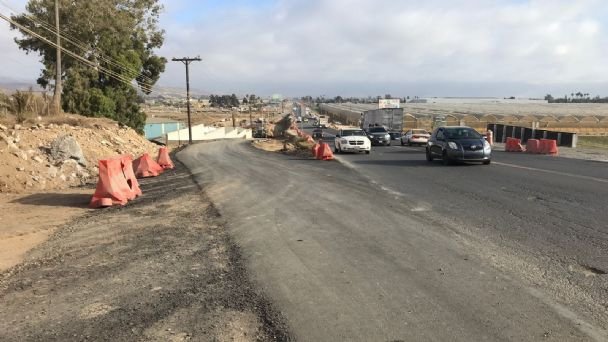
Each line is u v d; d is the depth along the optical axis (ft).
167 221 33.06
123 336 15.29
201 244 26.58
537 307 16.81
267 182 52.01
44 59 174.09
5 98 102.99
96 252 25.49
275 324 15.92
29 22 160.25
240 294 18.72
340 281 19.86
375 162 75.92
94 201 39.68
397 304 17.34
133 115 183.62
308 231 28.76
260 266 22.20
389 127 216.13
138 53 199.21
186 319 16.49
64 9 160.76
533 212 32.73
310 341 14.66
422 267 21.44
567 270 20.67
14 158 51.60
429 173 57.98
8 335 15.57
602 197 37.93
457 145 67.10
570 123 276.82
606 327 15.25
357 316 16.38
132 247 26.30
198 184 52.39
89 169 61.87
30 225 32.89
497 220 30.58
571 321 15.69
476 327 15.35
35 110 105.40
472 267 21.29
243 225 31.04
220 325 15.97
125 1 197.98
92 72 167.73
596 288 18.56
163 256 24.32
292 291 18.88
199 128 312.09
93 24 167.73
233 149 135.85
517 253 23.25
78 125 97.14
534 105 585.22
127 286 19.95
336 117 583.58
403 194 41.93
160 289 19.51
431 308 16.92
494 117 290.97
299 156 96.94
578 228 27.91
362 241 26.11
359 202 38.32
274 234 28.27
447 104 613.11
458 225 29.43
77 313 17.25
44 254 25.50
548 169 59.88
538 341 14.39
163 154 74.28
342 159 84.02
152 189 50.29
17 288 20.10
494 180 49.90
